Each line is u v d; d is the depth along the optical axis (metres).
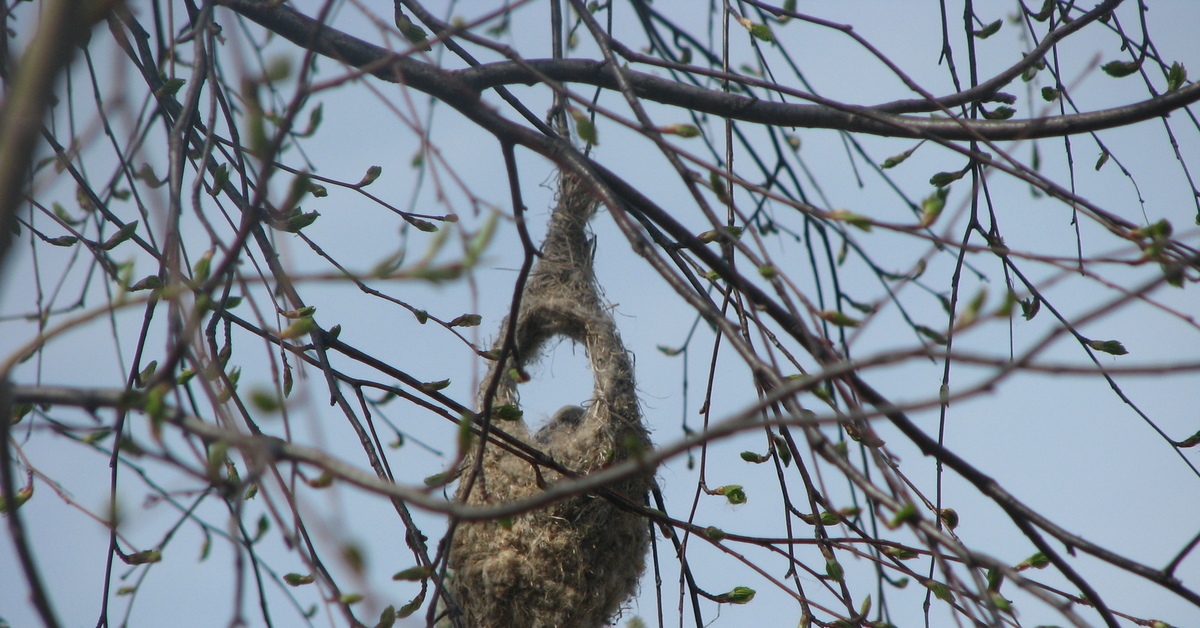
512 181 5.49
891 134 6.57
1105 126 5.92
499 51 4.81
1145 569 4.51
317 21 4.48
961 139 6.34
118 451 5.55
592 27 5.46
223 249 4.55
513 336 5.22
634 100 5.15
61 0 3.93
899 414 4.79
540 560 8.50
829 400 4.74
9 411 3.91
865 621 6.14
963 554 4.34
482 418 6.12
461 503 5.24
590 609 8.58
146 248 6.18
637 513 6.79
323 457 4.10
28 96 3.85
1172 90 5.89
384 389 6.45
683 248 5.91
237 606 4.01
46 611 3.80
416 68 6.68
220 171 6.06
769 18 7.59
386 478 5.99
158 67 6.65
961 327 3.54
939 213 4.09
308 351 6.50
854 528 6.59
